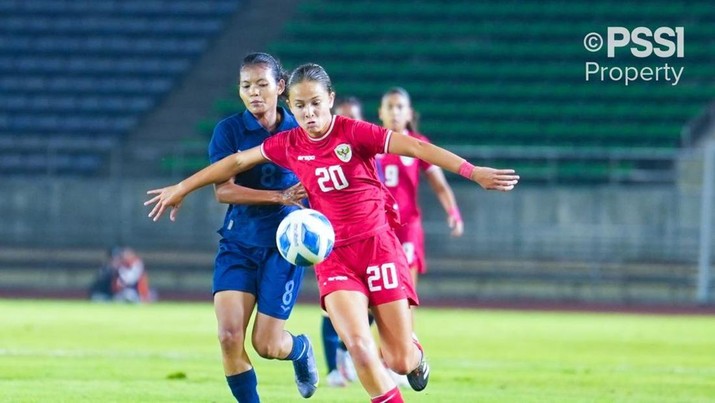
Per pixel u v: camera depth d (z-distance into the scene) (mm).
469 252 108750
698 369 48719
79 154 128375
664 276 105812
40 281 113438
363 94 133000
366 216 26891
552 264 107500
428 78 135000
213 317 79625
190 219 112562
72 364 45938
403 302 26828
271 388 38625
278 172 29500
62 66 139875
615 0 140750
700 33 136000
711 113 127312
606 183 113562
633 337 67438
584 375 45406
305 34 142125
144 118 134375
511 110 128875
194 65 139250
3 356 48750
